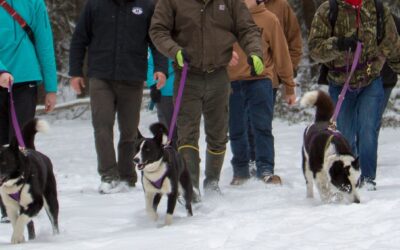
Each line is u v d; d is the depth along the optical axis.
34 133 9.44
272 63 13.52
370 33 11.54
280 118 27.69
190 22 10.50
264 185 13.08
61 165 18.84
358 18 11.48
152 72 14.23
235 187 13.08
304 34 32.25
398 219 8.20
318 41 11.59
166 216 9.34
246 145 13.66
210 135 11.27
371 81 11.80
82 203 11.66
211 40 10.55
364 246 7.07
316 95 11.28
